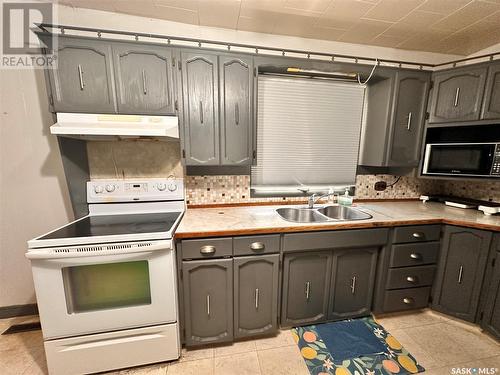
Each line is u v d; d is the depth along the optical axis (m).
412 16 1.61
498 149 1.62
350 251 1.64
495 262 1.50
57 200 1.74
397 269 1.69
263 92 1.97
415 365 1.38
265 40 1.89
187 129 1.56
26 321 1.71
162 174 1.82
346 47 2.04
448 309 1.72
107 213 1.68
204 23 1.74
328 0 1.45
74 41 1.33
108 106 1.41
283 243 1.49
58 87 1.34
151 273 1.26
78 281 1.23
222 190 1.99
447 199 2.15
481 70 1.67
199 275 1.40
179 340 1.40
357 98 2.15
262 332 1.55
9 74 1.53
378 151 2.01
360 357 1.44
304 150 2.12
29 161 1.65
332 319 1.71
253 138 1.67
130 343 1.30
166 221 1.51
